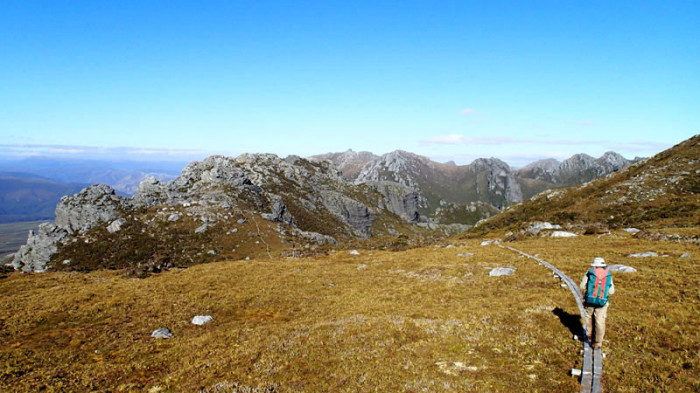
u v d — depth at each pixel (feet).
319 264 163.73
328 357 54.39
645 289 70.18
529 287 86.89
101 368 58.23
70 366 59.41
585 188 357.20
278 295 107.14
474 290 92.27
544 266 104.88
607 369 42.04
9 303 93.61
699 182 254.47
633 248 119.14
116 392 50.08
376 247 310.45
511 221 361.71
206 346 66.59
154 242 635.66
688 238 125.80
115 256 598.75
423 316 72.79
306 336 65.62
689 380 37.83
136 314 89.10
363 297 100.48
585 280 48.60
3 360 60.39
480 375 44.50
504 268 107.14
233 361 55.98
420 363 49.49
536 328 57.41
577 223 265.54
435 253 164.96
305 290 113.39
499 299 79.82
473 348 52.75
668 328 51.11
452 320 66.59
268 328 75.61
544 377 42.27
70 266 574.56
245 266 158.92
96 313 88.69
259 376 49.78
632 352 45.75
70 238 642.63
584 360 43.98
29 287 115.65
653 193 270.46
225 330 78.23
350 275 134.92
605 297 46.09
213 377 50.83
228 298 103.71
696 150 304.30
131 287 115.85
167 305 96.27
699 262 84.79
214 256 604.49
